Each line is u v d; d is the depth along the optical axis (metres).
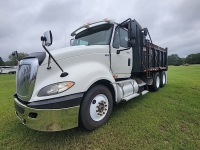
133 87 5.10
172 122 3.68
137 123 3.64
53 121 2.76
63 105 2.82
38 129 2.74
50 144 2.93
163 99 5.79
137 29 5.43
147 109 4.62
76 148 2.79
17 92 3.39
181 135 3.09
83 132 3.30
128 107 4.84
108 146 2.80
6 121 4.09
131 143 2.86
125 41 5.04
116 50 4.49
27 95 2.96
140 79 6.45
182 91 7.27
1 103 6.07
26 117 2.84
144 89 6.44
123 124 3.60
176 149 2.65
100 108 3.50
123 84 4.69
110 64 4.27
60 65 3.20
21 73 3.21
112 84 3.90
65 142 2.97
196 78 14.12
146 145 2.78
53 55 3.14
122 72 4.82
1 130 3.56
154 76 7.26
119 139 2.99
